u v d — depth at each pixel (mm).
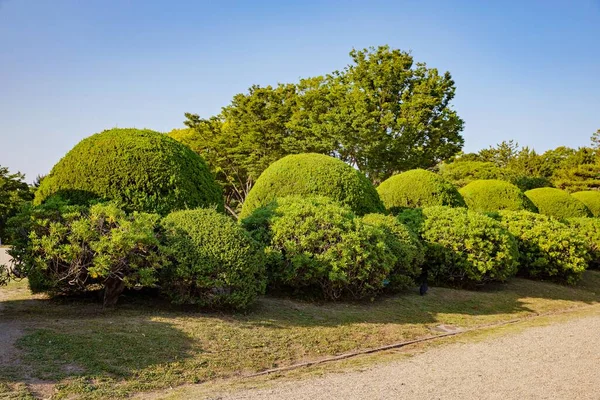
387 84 20344
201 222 6074
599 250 13195
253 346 5055
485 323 7223
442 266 9172
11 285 7559
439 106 20141
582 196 19312
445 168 31219
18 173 24156
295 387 4129
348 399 3852
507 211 11867
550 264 10852
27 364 3947
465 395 4031
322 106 20828
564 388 4258
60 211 5602
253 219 7645
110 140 6773
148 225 5555
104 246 5172
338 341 5613
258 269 6188
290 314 6332
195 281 5738
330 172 9180
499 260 8977
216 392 3918
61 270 5680
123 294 6520
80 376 3887
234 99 23094
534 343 5980
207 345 4883
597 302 9711
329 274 6738
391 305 7438
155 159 6746
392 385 4254
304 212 7258
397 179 12000
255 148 22609
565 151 39188
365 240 7055
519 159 36500
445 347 5762
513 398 3984
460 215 9508
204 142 23438
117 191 6457
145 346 4594
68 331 4719
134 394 3789
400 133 19797
